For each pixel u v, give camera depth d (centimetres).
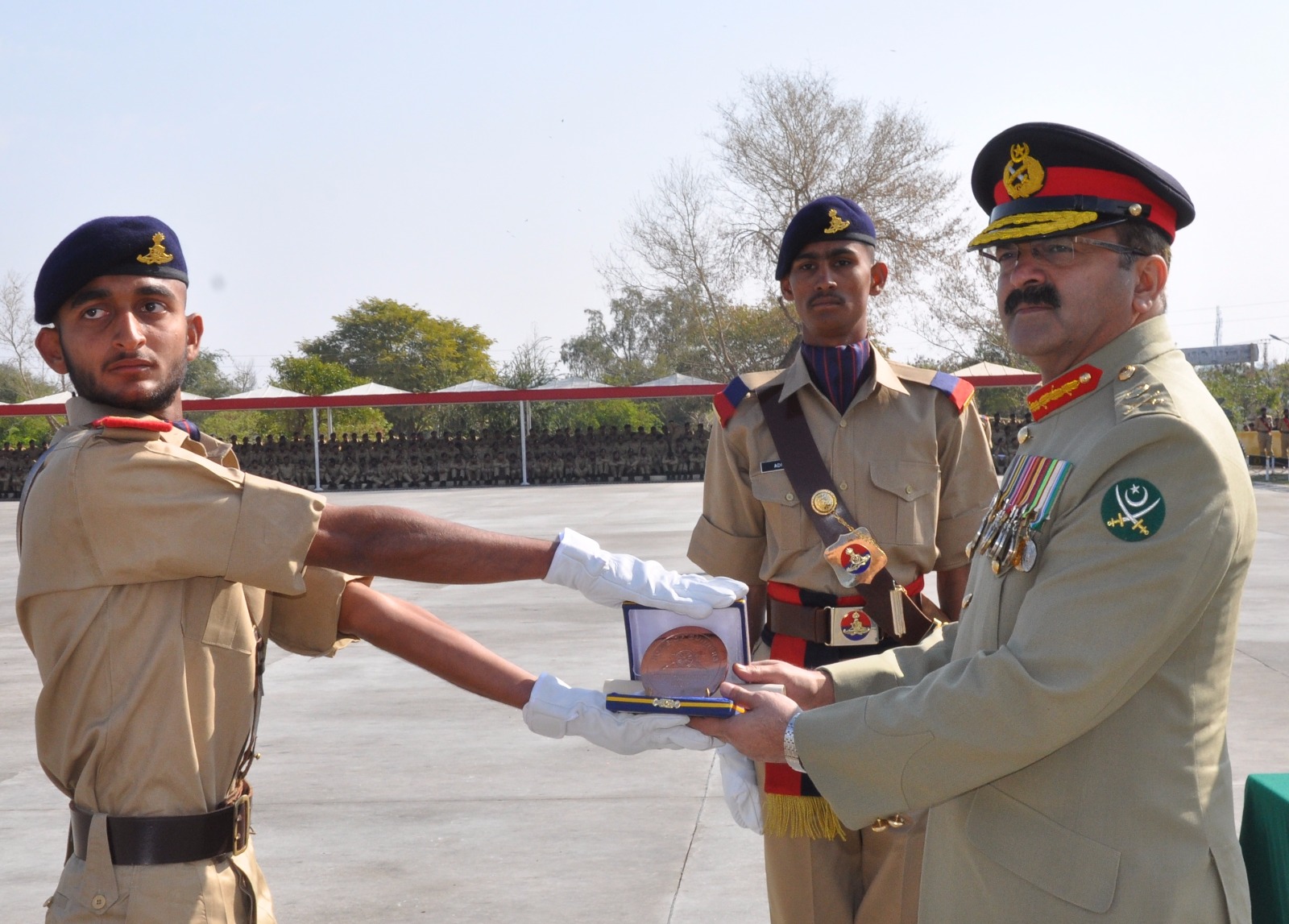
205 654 176
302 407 3152
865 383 280
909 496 274
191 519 172
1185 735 165
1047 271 180
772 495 277
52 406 3206
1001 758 165
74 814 177
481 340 6216
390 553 184
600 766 520
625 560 196
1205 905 163
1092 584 161
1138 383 172
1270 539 1316
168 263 184
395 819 454
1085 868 164
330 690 677
